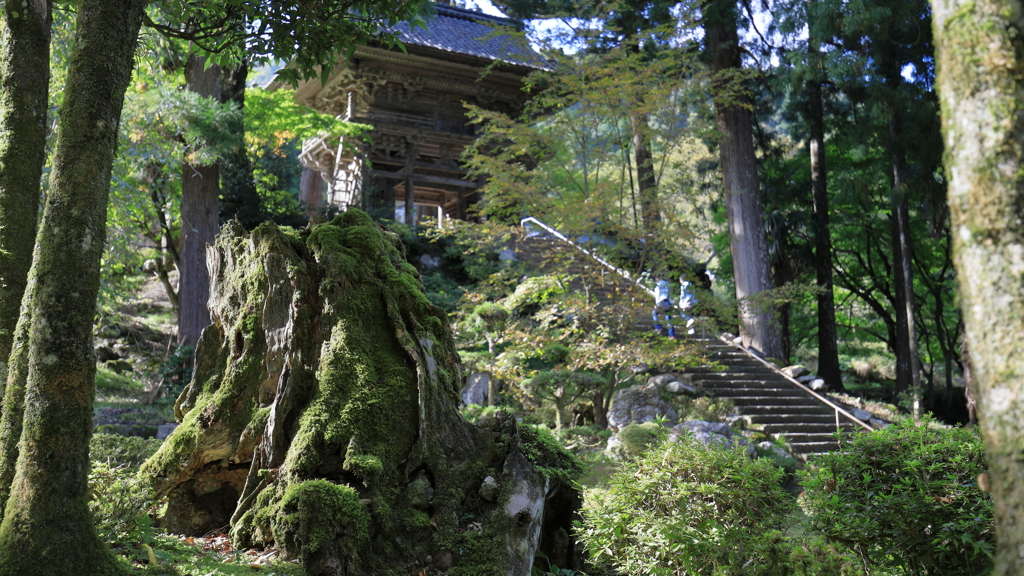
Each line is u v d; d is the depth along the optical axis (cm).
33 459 280
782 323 1983
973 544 343
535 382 1055
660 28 1261
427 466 404
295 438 394
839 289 2400
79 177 300
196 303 1434
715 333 1198
